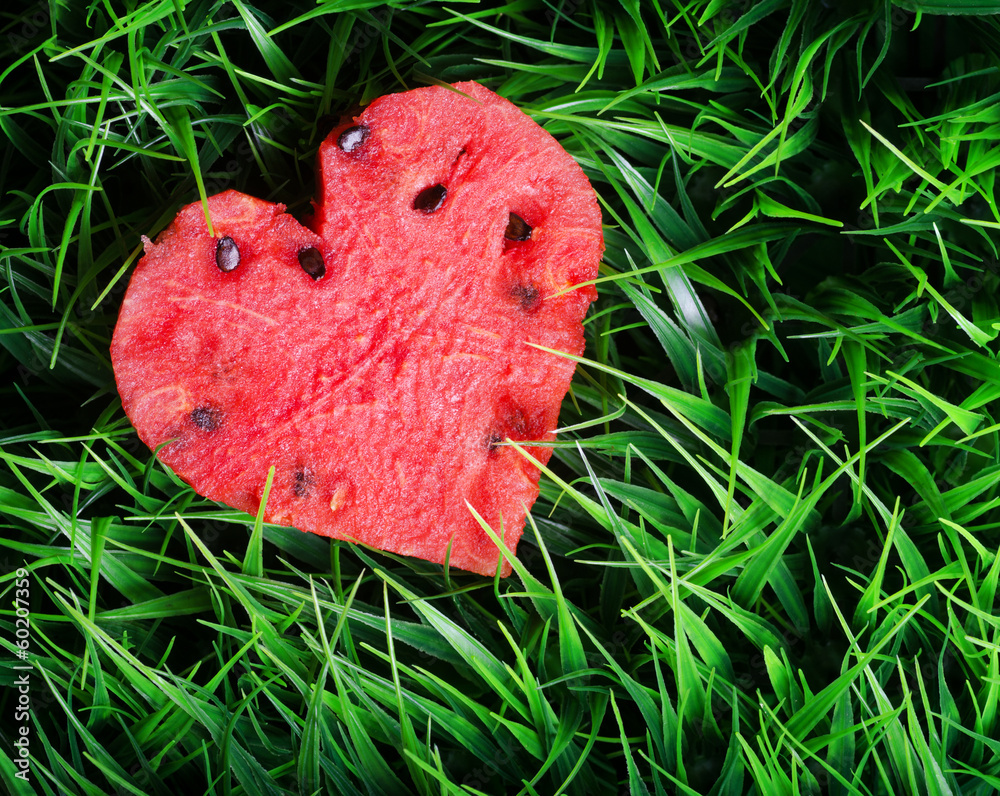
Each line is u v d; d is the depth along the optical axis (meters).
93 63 0.54
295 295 0.55
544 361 0.55
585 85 0.57
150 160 0.56
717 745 0.56
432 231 0.55
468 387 0.55
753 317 0.57
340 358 0.55
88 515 0.57
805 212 0.57
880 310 0.57
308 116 0.57
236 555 0.58
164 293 0.54
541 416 0.56
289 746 0.57
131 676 0.55
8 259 0.55
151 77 0.56
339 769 0.56
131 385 0.54
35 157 0.57
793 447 0.58
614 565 0.56
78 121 0.55
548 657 0.57
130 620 0.57
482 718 0.56
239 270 0.54
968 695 0.56
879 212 0.57
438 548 0.56
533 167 0.55
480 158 0.55
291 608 0.56
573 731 0.55
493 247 0.55
